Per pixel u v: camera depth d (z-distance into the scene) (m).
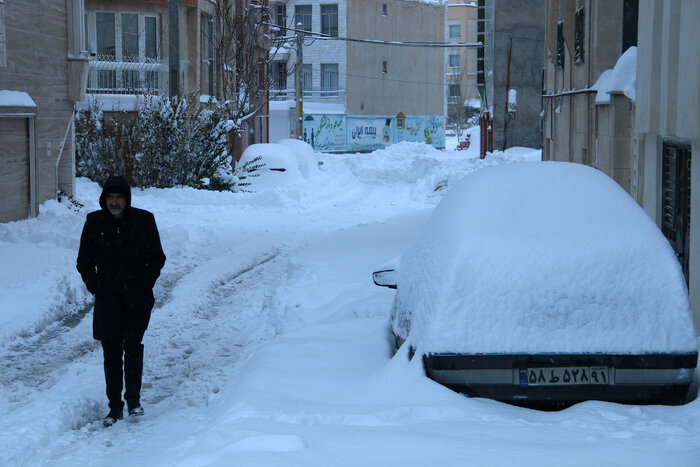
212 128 27.42
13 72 16.61
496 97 45.69
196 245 16.19
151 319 9.98
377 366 6.45
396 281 6.81
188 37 32.31
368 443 4.45
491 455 4.18
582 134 18.77
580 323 5.16
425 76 72.38
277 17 63.06
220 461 4.25
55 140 18.81
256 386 5.94
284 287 11.38
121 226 6.50
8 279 11.19
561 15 22.33
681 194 9.04
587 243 5.43
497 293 5.25
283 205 24.73
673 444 4.34
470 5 105.94
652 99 9.55
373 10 65.06
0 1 15.57
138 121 25.88
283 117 59.09
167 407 6.79
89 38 28.97
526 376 5.14
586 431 4.62
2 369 8.01
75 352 8.72
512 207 5.82
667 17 8.95
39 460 5.35
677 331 5.15
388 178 36.50
